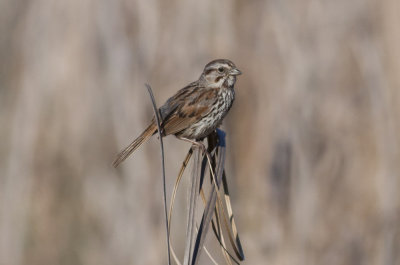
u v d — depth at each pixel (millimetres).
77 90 14133
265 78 13836
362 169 13500
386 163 13367
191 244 6848
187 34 13180
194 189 6973
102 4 13523
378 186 13367
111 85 13344
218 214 7117
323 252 13078
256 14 13945
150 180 13031
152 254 12992
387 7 13859
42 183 15141
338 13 13859
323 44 13766
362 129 13617
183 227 12992
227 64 9602
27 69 15281
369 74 13625
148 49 13109
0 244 15219
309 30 13812
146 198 13078
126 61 13180
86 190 14469
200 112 9414
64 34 14352
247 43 13781
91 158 14352
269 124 13789
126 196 13359
